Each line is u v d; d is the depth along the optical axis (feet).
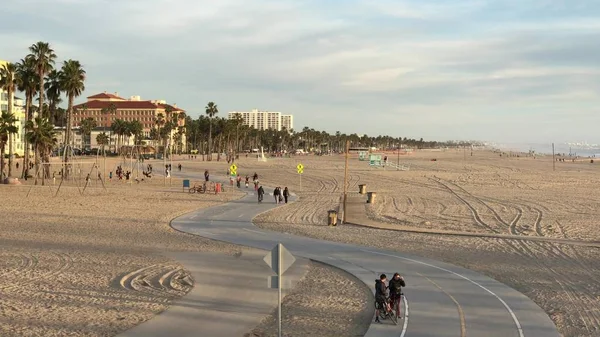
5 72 241.14
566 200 181.06
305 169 368.68
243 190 214.69
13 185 217.15
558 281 70.13
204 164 430.20
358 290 65.46
